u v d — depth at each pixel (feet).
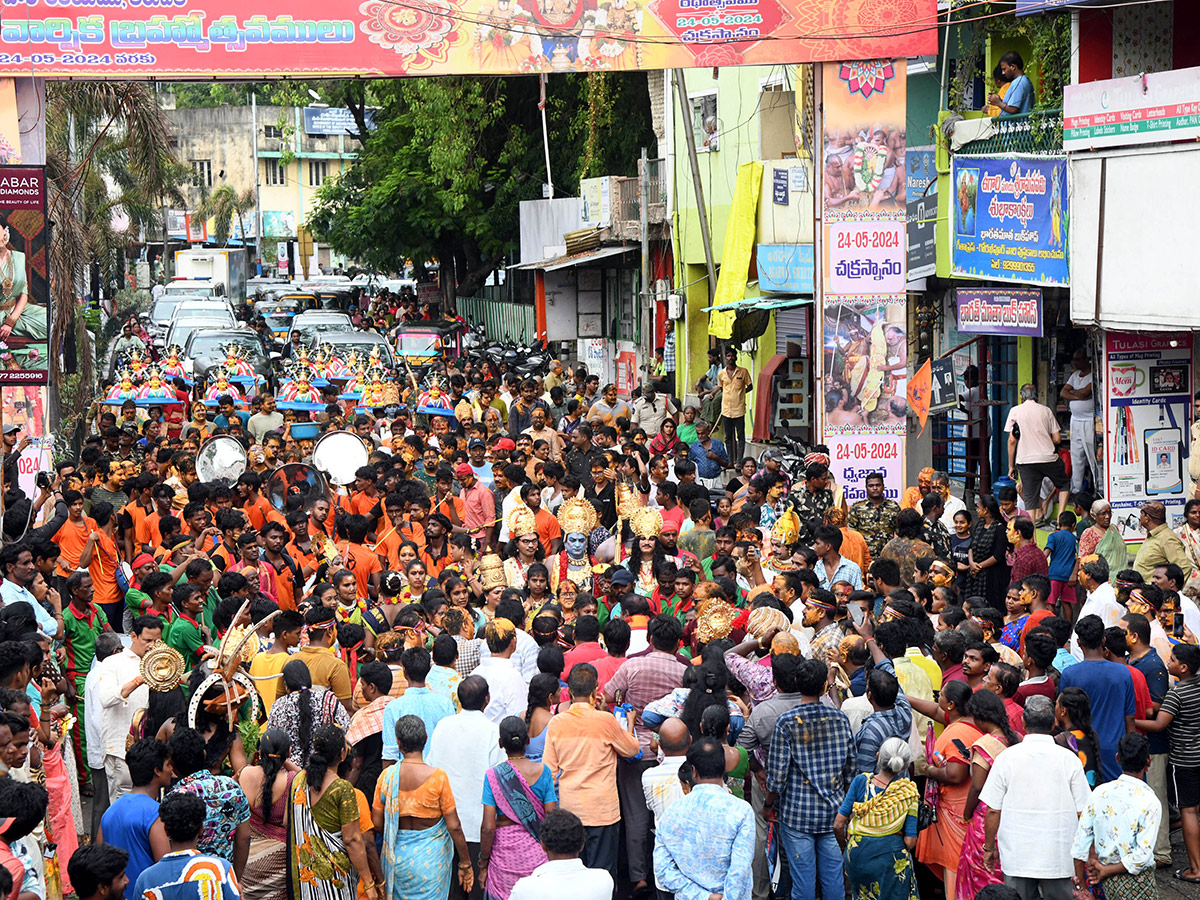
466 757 25.11
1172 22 49.67
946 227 56.80
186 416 66.80
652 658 27.22
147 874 19.44
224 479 46.91
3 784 19.45
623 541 40.75
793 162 66.23
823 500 41.19
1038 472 49.85
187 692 29.27
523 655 29.99
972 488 59.82
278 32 48.73
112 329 135.54
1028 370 56.44
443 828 23.44
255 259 253.85
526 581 34.22
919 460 57.06
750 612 30.32
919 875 26.40
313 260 264.72
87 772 33.83
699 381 80.59
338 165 263.49
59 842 24.64
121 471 44.16
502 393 79.82
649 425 71.97
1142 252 44.11
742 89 80.48
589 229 100.73
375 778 26.35
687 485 41.09
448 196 121.29
